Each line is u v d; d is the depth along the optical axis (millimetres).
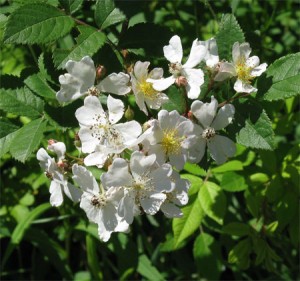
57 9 164
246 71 167
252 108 168
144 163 155
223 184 207
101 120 161
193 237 255
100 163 157
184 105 173
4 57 252
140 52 177
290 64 166
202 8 246
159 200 158
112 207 161
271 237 246
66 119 175
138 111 195
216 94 176
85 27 166
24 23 157
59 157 167
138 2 185
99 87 165
